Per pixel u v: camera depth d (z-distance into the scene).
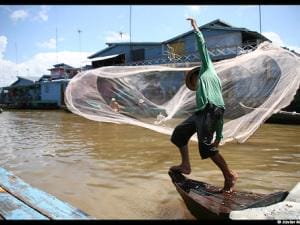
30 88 52.62
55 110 40.16
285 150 10.00
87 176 7.23
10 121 24.73
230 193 4.29
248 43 26.31
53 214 2.95
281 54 6.16
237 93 7.14
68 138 13.83
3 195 3.49
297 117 17.00
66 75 44.44
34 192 3.56
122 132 15.31
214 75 4.11
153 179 6.88
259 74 6.70
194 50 29.64
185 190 4.42
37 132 16.48
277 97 6.81
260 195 4.36
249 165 8.04
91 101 5.54
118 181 6.78
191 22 4.17
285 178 6.84
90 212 5.01
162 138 13.25
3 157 9.66
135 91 6.12
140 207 5.19
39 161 8.98
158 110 6.20
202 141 4.03
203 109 4.00
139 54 35.53
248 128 7.20
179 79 6.54
